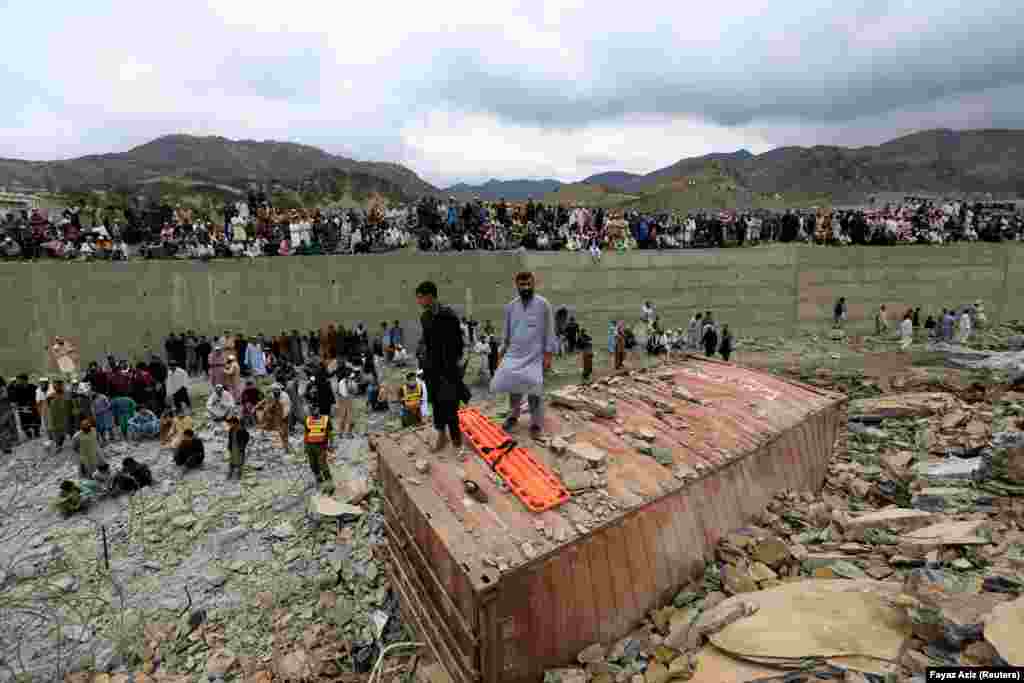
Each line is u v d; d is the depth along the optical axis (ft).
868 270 89.10
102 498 35.17
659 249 82.23
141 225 72.18
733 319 85.15
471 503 17.61
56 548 29.78
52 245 63.00
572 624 16.28
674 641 16.33
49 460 41.47
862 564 18.93
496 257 75.05
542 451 20.40
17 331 60.39
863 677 12.69
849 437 36.99
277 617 24.62
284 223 74.23
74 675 21.70
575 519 16.90
